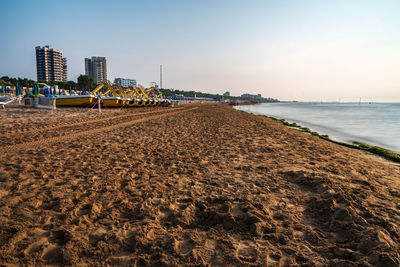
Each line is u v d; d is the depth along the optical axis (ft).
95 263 6.59
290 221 9.15
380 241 7.46
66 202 10.25
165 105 140.26
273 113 150.92
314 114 136.36
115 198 10.89
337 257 7.05
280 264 6.73
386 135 47.70
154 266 6.55
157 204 10.44
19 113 44.86
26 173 13.76
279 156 20.84
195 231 8.43
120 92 97.96
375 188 12.98
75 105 71.82
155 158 18.65
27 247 7.12
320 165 18.16
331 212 9.73
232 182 13.56
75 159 17.26
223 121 55.72
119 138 26.84
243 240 7.93
